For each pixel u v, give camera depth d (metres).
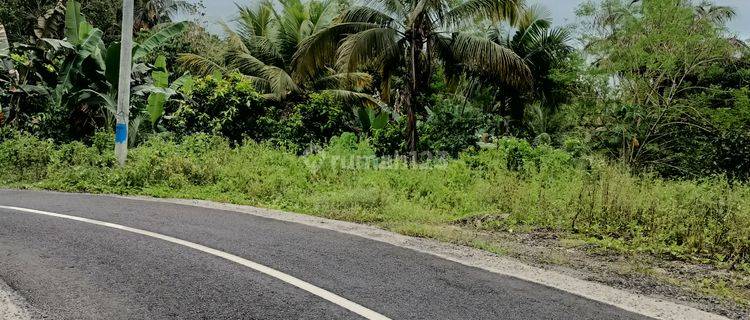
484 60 15.21
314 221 7.97
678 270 5.92
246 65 22.05
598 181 9.55
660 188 9.09
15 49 16.88
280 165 12.29
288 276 4.93
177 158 11.73
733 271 5.93
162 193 10.40
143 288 4.45
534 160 12.41
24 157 12.57
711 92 18.53
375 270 5.26
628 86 19.23
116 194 10.42
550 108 25.36
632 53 18.38
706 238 6.99
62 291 4.30
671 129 18.22
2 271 4.75
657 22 18.11
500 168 11.85
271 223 7.60
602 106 19.31
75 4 15.14
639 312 4.30
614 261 6.23
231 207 9.11
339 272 5.14
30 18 25.50
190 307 4.06
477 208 9.67
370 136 18.84
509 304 4.39
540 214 8.61
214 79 16.55
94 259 5.23
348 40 14.59
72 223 6.92
